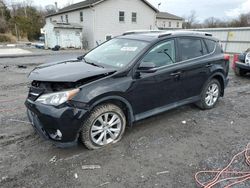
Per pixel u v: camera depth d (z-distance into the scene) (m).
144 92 3.81
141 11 28.83
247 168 3.08
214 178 2.87
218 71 5.10
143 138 3.84
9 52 20.58
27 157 3.26
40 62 13.64
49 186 2.70
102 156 3.31
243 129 4.26
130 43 4.21
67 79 3.10
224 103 5.70
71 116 3.07
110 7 26.55
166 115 4.81
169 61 4.21
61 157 3.27
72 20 30.52
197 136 3.96
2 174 2.89
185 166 3.11
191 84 4.61
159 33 4.38
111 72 3.48
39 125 3.25
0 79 8.32
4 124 4.29
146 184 2.75
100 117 3.42
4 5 46.78
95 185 2.73
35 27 44.78
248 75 9.52
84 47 28.33
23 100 5.77
